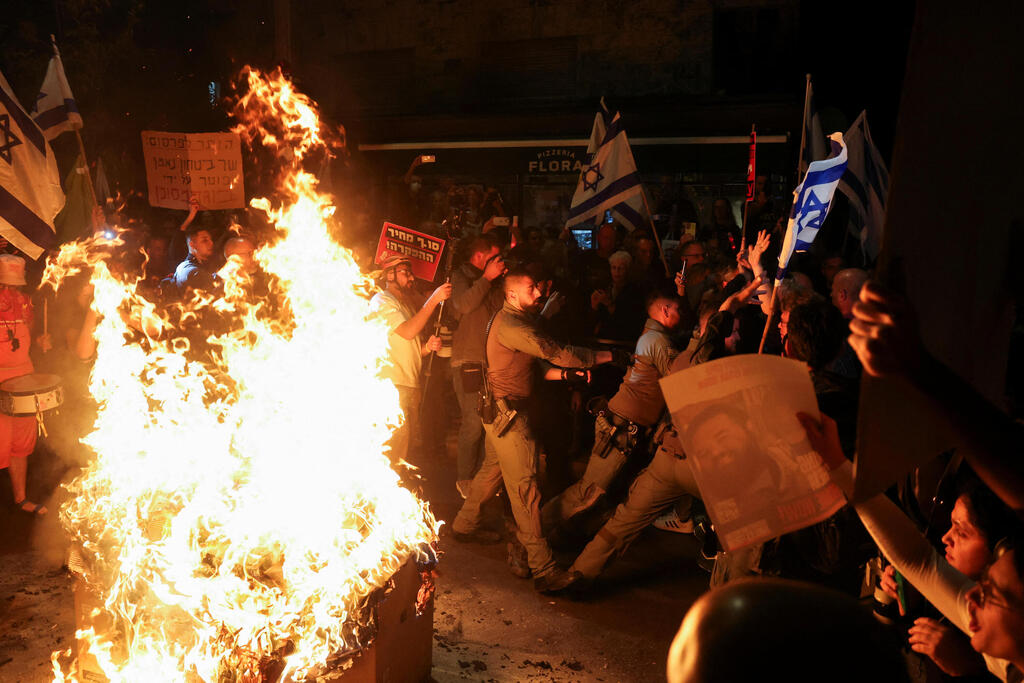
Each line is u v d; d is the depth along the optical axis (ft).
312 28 51.47
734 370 5.15
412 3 48.29
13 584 16.37
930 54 3.45
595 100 43.65
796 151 36.14
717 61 41.63
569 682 13.64
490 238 22.75
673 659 2.41
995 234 4.01
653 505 15.58
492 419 16.46
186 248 30.17
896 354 3.24
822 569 9.91
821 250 29.17
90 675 11.28
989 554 6.84
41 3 44.65
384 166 44.68
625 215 24.71
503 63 46.47
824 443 5.22
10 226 19.27
